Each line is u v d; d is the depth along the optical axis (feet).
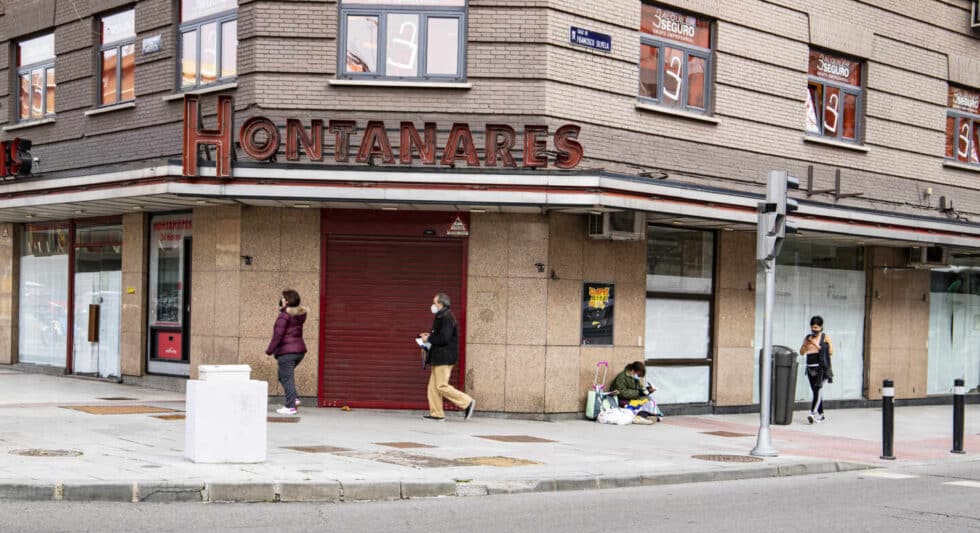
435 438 41.98
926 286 70.23
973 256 73.61
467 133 46.85
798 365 61.00
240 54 51.19
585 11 51.21
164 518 25.82
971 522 28.50
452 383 50.98
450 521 26.66
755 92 59.00
